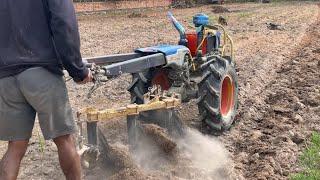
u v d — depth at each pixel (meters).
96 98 6.02
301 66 8.29
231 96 4.80
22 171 3.81
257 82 6.86
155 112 3.98
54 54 2.68
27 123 2.74
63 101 2.72
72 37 2.61
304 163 4.06
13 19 2.64
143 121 4.02
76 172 2.86
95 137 3.37
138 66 3.83
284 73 7.77
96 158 3.35
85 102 5.84
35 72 2.64
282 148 4.31
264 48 10.20
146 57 3.91
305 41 11.45
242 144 4.47
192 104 4.85
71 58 2.63
